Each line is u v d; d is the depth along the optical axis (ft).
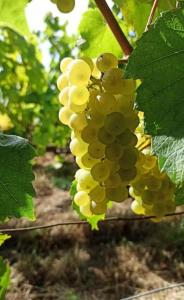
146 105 0.96
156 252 7.37
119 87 1.09
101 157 1.11
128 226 7.85
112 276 6.96
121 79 1.09
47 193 9.00
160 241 7.55
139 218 1.64
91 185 1.21
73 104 1.11
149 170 1.29
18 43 5.04
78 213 1.68
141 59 0.97
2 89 5.65
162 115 0.95
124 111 1.09
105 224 7.83
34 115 6.26
